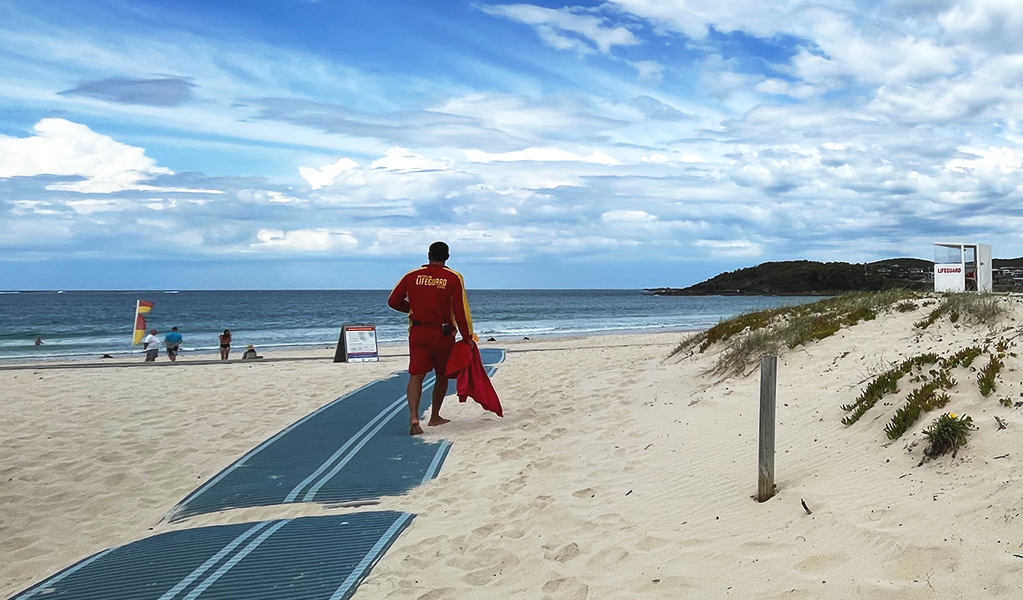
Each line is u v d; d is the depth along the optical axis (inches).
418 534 212.2
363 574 182.2
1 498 273.3
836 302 506.3
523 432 339.9
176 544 211.6
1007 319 378.0
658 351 665.6
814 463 216.7
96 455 326.6
